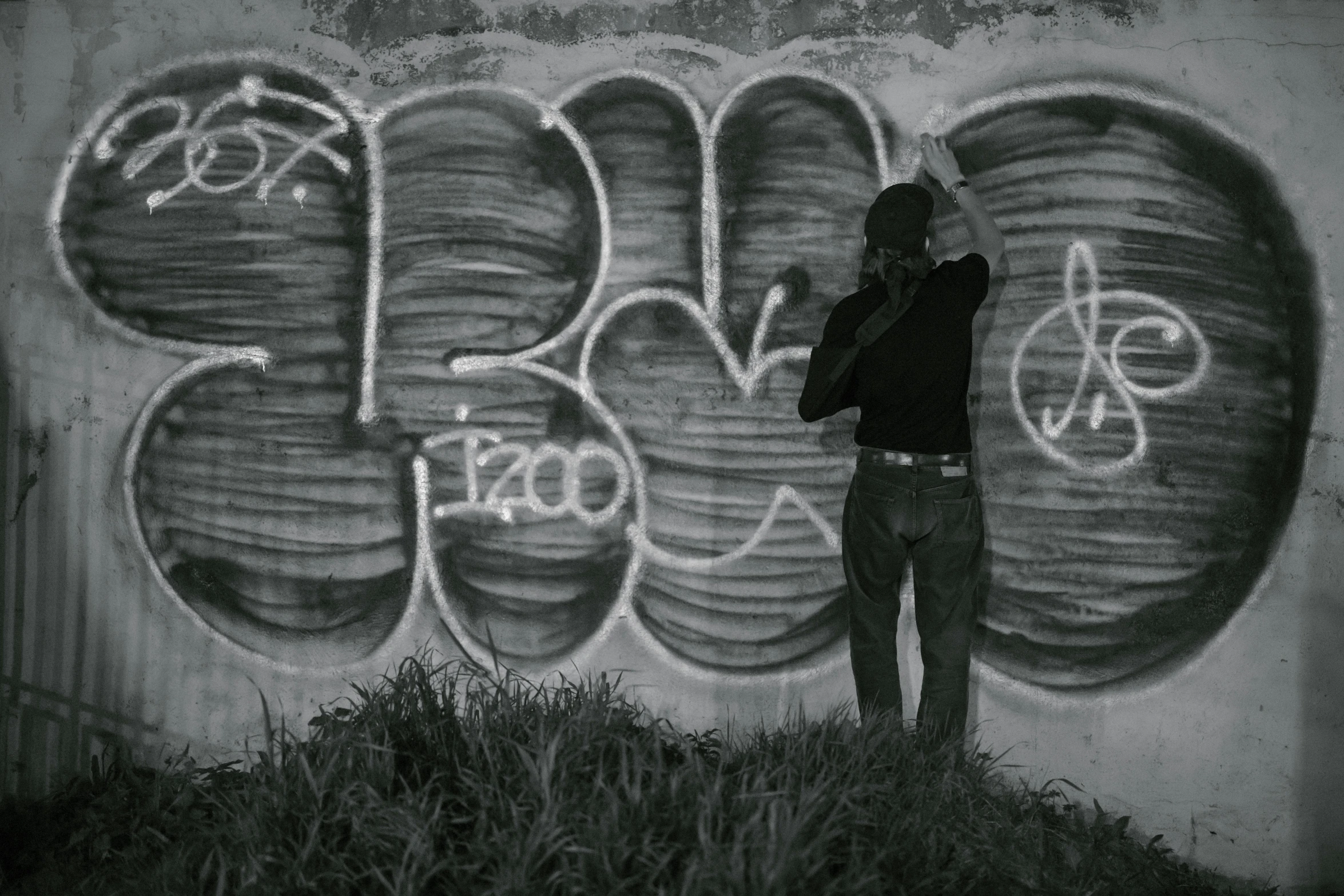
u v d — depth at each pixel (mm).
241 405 3770
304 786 2859
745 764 3070
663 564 3721
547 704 3314
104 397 3775
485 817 2703
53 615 3801
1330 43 3594
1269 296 3623
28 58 3742
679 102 3660
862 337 3203
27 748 3803
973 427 3670
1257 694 3635
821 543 3701
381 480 3760
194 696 3799
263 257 3750
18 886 3363
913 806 2938
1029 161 3625
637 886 2576
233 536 3787
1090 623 3666
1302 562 3623
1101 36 3607
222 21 3725
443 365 3732
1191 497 3643
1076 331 3639
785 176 3652
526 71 3680
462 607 3754
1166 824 3652
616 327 3699
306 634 3779
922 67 3625
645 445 3711
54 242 3762
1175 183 3623
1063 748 3676
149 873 3074
